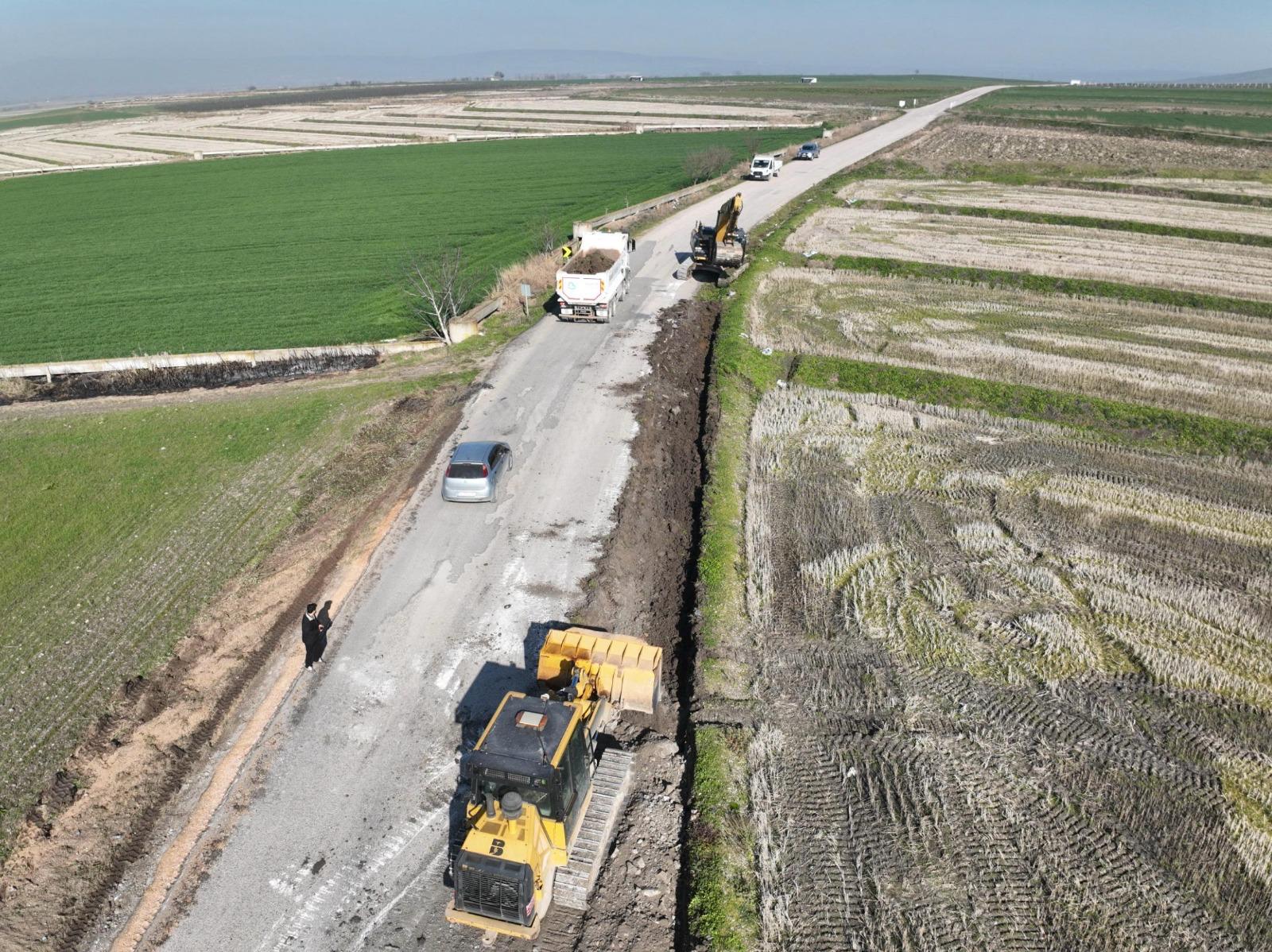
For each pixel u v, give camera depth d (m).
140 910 11.11
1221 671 15.17
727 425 24.34
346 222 52.75
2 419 26.62
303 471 22.80
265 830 12.20
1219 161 64.38
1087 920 10.85
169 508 21.23
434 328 32.62
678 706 14.68
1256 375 27.72
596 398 26.25
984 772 13.09
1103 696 14.61
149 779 13.27
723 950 10.31
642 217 48.69
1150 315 33.56
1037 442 23.73
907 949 10.48
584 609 16.88
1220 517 20.14
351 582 17.69
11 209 59.94
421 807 12.56
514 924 10.18
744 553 18.73
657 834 12.24
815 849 11.84
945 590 17.33
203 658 15.92
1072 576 17.88
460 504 20.50
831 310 34.16
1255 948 10.48
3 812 12.78
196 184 67.44
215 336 33.34
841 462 22.67
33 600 17.80
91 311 37.00
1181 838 12.01
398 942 10.68
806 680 14.97
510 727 10.55
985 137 79.94
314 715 14.25
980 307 34.41
